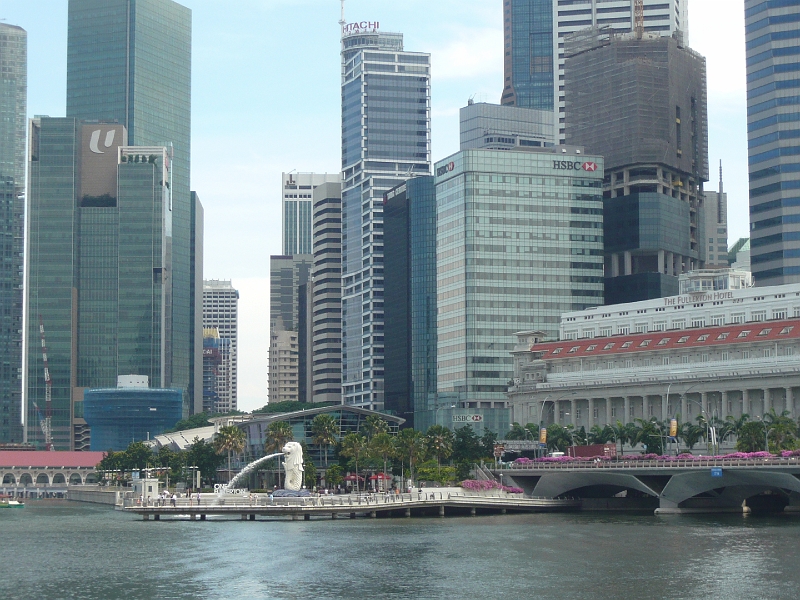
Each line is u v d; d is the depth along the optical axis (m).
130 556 175.75
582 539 192.50
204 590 143.62
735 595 136.12
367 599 136.38
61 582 151.25
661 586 142.62
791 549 175.50
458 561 165.62
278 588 144.12
